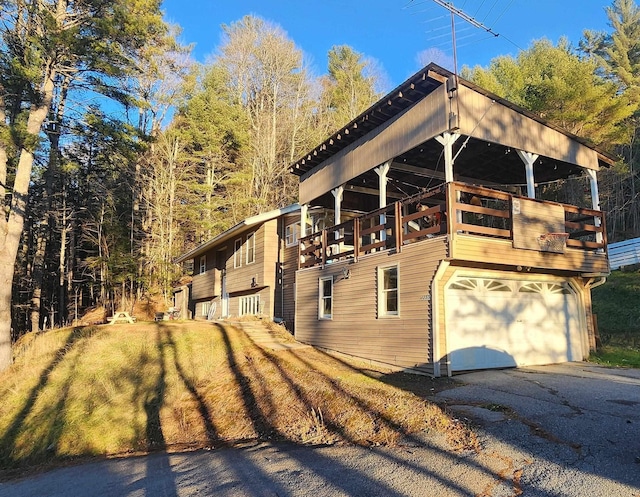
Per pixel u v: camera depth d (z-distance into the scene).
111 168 26.64
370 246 11.49
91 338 14.08
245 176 30.89
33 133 13.23
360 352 11.52
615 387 7.70
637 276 18.73
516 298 10.83
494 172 13.78
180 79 30.97
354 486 4.46
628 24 32.81
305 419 7.70
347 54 39.38
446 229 9.09
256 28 37.62
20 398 10.69
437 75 9.63
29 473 7.79
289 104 36.62
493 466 4.56
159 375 11.59
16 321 28.17
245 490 4.75
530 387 7.89
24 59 12.99
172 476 5.92
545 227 10.23
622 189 26.25
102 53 14.14
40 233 24.86
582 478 4.07
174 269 31.22
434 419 6.28
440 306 9.28
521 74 26.44
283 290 19.05
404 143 10.84
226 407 9.58
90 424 9.41
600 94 21.02
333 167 14.18
